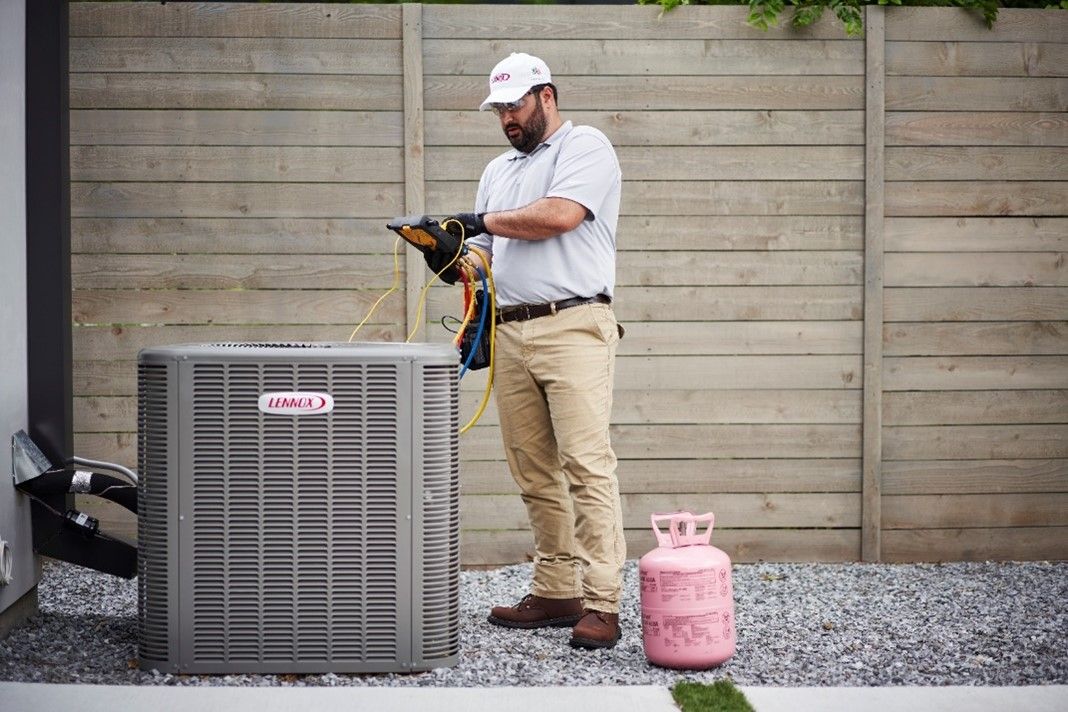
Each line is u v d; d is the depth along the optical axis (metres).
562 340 3.63
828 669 3.39
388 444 3.20
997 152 4.89
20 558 3.68
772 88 4.83
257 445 3.18
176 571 3.18
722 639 3.33
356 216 4.76
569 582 3.87
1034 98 4.89
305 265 4.76
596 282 3.67
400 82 4.75
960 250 4.89
